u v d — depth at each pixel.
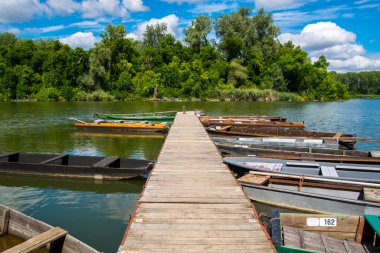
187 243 5.78
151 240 5.87
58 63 61.50
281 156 13.71
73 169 12.98
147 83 64.44
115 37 72.25
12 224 7.67
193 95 64.25
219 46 79.00
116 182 12.77
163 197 7.95
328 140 17.58
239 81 71.50
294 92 73.75
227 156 13.22
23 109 44.38
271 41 81.81
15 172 13.49
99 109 44.78
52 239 6.39
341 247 6.99
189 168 10.69
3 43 80.88
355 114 42.09
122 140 22.25
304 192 9.42
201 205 7.45
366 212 8.58
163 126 24.39
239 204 7.52
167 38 77.19
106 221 9.29
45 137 23.38
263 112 42.38
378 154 14.13
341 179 9.79
